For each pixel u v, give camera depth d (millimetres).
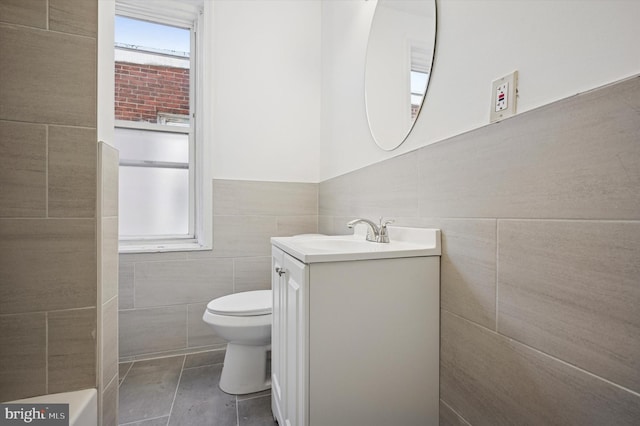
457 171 936
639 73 514
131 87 2109
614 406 551
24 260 786
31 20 789
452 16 962
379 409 922
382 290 926
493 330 801
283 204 2230
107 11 927
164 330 1952
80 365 829
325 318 864
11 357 779
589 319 589
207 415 1354
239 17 2127
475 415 856
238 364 1537
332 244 1305
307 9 2285
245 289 2131
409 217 1188
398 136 1263
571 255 619
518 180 733
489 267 815
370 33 1528
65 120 816
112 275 934
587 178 591
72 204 822
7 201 773
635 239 521
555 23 649
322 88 2273
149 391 1539
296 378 932
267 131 2193
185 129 2217
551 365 657
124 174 2100
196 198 2219
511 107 748
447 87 982
